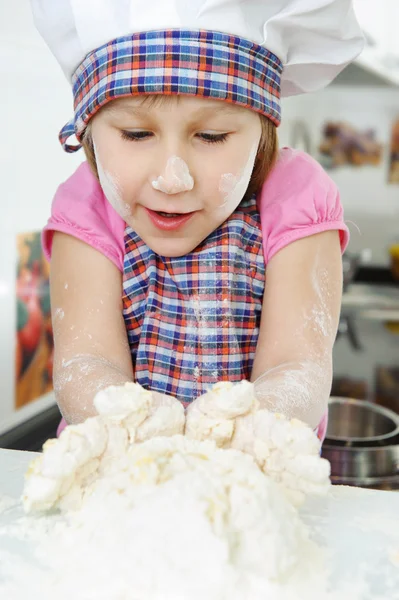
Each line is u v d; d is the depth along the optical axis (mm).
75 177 944
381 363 1966
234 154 713
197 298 855
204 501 465
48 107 1449
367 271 2898
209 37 687
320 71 849
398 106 2826
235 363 852
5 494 584
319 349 771
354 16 813
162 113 681
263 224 871
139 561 459
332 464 1126
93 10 707
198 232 760
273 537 466
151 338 855
